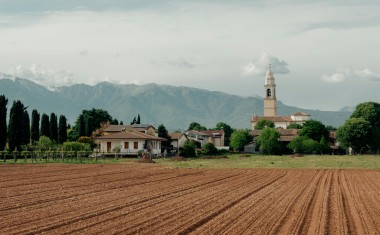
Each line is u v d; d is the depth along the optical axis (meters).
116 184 46.31
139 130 144.12
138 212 29.17
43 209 29.88
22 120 103.31
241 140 170.88
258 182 51.75
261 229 24.58
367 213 30.56
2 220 25.95
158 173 62.53
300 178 58.31
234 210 30.72
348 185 49.66
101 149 121.00
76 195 37.12
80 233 22.83
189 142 140.62
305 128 164.62
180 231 23.48
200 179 54.22
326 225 25.97
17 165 75.19
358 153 161.88
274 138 151.25
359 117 174.62
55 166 73.88
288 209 31.42
